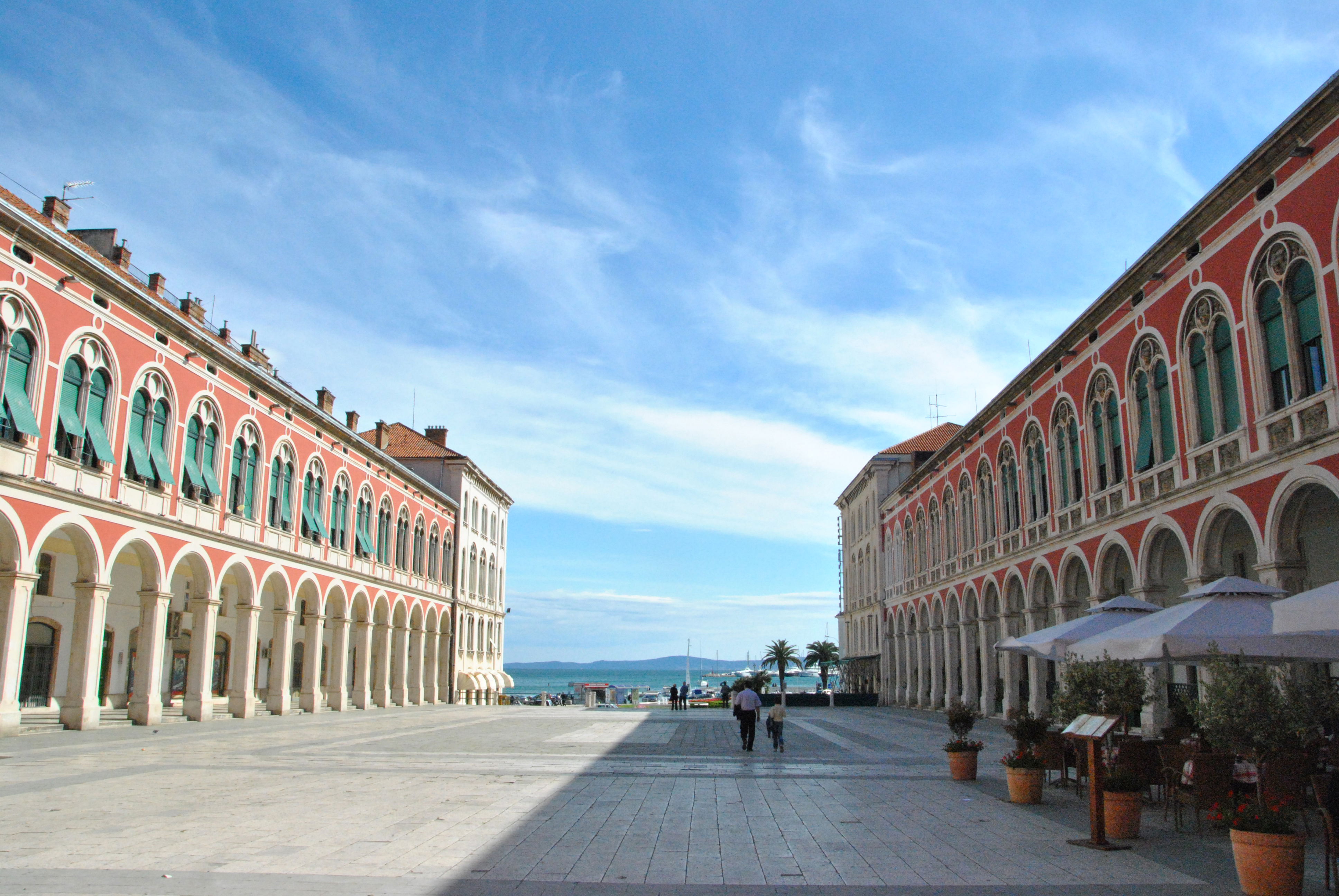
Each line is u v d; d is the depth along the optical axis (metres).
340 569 41.47
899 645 54.34
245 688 33.44
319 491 40.31
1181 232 21.45
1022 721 15.78
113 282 25.66
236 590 43.19
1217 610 13.88
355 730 29.62
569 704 80.19
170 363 28.83
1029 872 9.87
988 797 15.33
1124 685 16.23
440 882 9.01
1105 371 26.22
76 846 10.31
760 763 20.58
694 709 53.44
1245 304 19.33
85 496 24.59
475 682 61.69
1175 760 13.29
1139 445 24.22
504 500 74.75
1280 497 18.02
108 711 34.09
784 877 9.53
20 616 22.56
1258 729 10.95
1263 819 9.06
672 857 10.42
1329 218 16.70
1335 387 16.50
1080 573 29.39
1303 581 18.05
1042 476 31.67
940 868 10.00
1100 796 11.33
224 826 11.67
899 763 20.70
